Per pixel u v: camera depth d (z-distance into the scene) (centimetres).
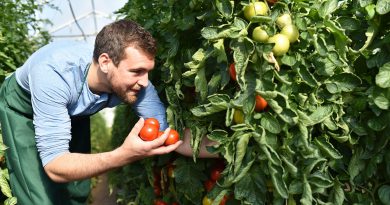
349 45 183
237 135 164
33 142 237
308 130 169
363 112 175
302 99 164
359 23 173
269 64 159
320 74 169
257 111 167
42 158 218
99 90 229
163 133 202
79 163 208
